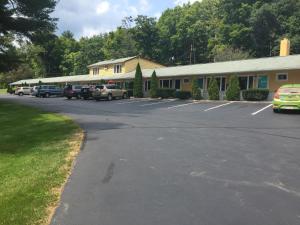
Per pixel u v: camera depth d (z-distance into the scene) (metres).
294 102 19.08
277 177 7.20
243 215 5.33
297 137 11.71
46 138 12.46
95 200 6.03
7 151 10.56
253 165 8.12
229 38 72.56
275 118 17.25
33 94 53.97
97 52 98.56
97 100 38.78
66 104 31.98
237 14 74.12
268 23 68.38
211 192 6.36
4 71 37.56
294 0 68.06
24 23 32.44
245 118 17.52
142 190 6.51
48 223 5.10
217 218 5.24
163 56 85.19
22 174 7.70
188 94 35.31
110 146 10.52
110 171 7.79
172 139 11.52
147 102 32.38
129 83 47.16
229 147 10.12
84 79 58.12
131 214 5.43
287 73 28.69
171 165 8.20
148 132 13.12
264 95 28.66
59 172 7.72
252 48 69.44
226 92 30.69
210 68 35.75
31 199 6.04
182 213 5.44
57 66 106.44
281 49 38.59
